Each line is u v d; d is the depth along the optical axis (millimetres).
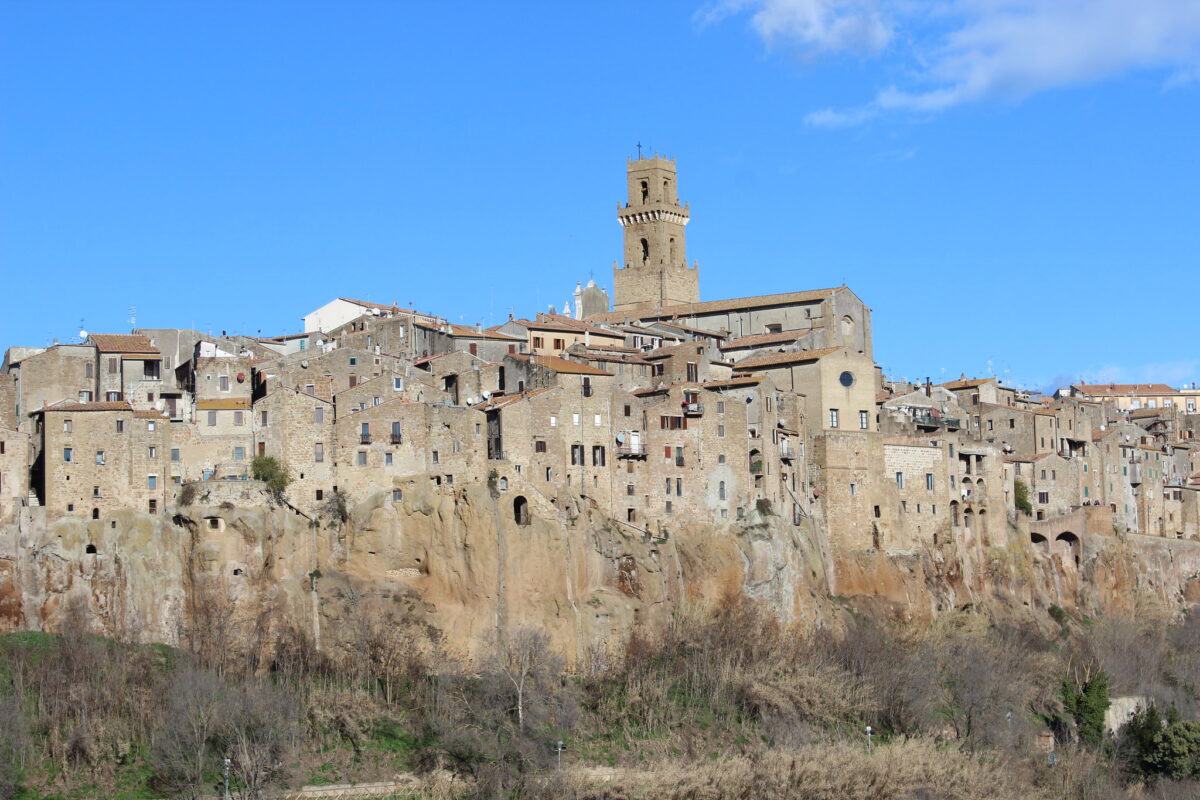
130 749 188500
